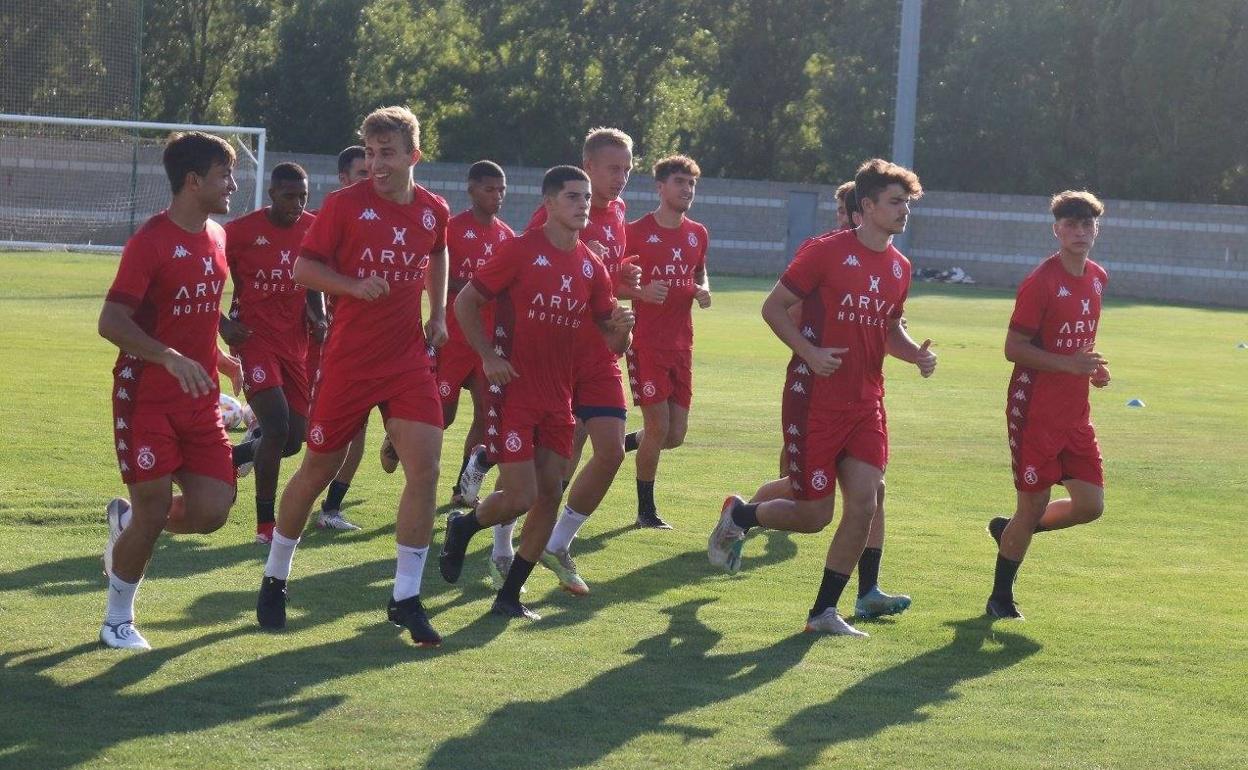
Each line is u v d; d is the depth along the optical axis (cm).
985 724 665
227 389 1786
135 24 4162
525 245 830
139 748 582
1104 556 1077
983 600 926
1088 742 642
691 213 5669
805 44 6019
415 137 775
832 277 823
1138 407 2033
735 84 6056
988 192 5844
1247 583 988
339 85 5759
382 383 777
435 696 672
